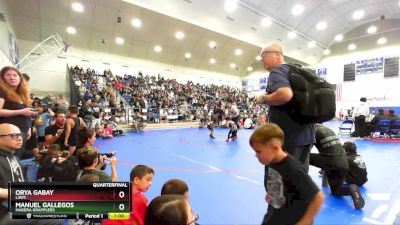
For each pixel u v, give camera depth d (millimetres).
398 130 10477
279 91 1892
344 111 23469
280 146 1612
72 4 14445
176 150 8086
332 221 3057
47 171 3182
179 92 21562
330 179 3871
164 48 21531
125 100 16750
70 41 17703
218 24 17266
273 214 1673
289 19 17812
